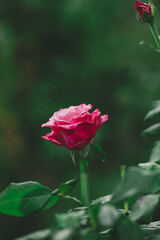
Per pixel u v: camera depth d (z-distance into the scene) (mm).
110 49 4832
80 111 888
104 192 4258
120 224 619
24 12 4863
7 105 4902
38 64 4973
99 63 4801
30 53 4977
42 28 4871
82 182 883
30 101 4742
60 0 4750
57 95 4723
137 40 4848
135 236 616
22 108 4785
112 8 4785
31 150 4711
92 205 776
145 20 1083
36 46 4965
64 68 4824
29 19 4891
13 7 4848
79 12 4699
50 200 912
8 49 4961
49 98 4680
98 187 4270
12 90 4941
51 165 4602
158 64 4723
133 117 4512
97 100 4730
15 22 4906
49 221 4086
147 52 4797
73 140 872
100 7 4770
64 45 4953
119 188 614
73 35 4895
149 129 1157
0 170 4711
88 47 4875
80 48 4914
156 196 704
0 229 4281
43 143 4418
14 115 4801
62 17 4762
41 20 4848
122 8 4867
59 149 4348
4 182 4707
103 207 628
